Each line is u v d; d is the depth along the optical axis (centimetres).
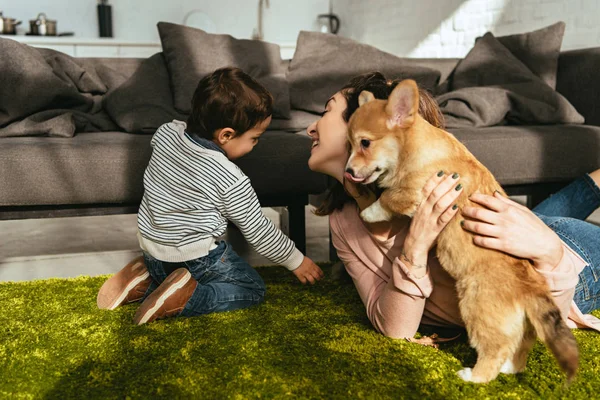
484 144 255
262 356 144
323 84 322
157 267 181
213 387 129
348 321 167
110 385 130
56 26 616
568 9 376
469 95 292
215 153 175
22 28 625
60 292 196
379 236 157
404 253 139
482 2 453
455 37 486
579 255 155
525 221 131
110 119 285
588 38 362
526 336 128
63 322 167
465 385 127
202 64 298
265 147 231
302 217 245
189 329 162
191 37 305
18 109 257
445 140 139
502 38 350
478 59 330
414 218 135
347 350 146
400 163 138
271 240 181
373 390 127
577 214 191
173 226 175
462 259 131
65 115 256
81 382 131
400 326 150
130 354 146
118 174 220
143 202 184
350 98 160
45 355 145
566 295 137
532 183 266
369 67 326
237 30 697
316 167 169
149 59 306
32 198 214
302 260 188
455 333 160
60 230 310
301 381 131
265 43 325
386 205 142
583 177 192
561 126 282
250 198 177
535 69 329
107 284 182
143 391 127
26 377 134
